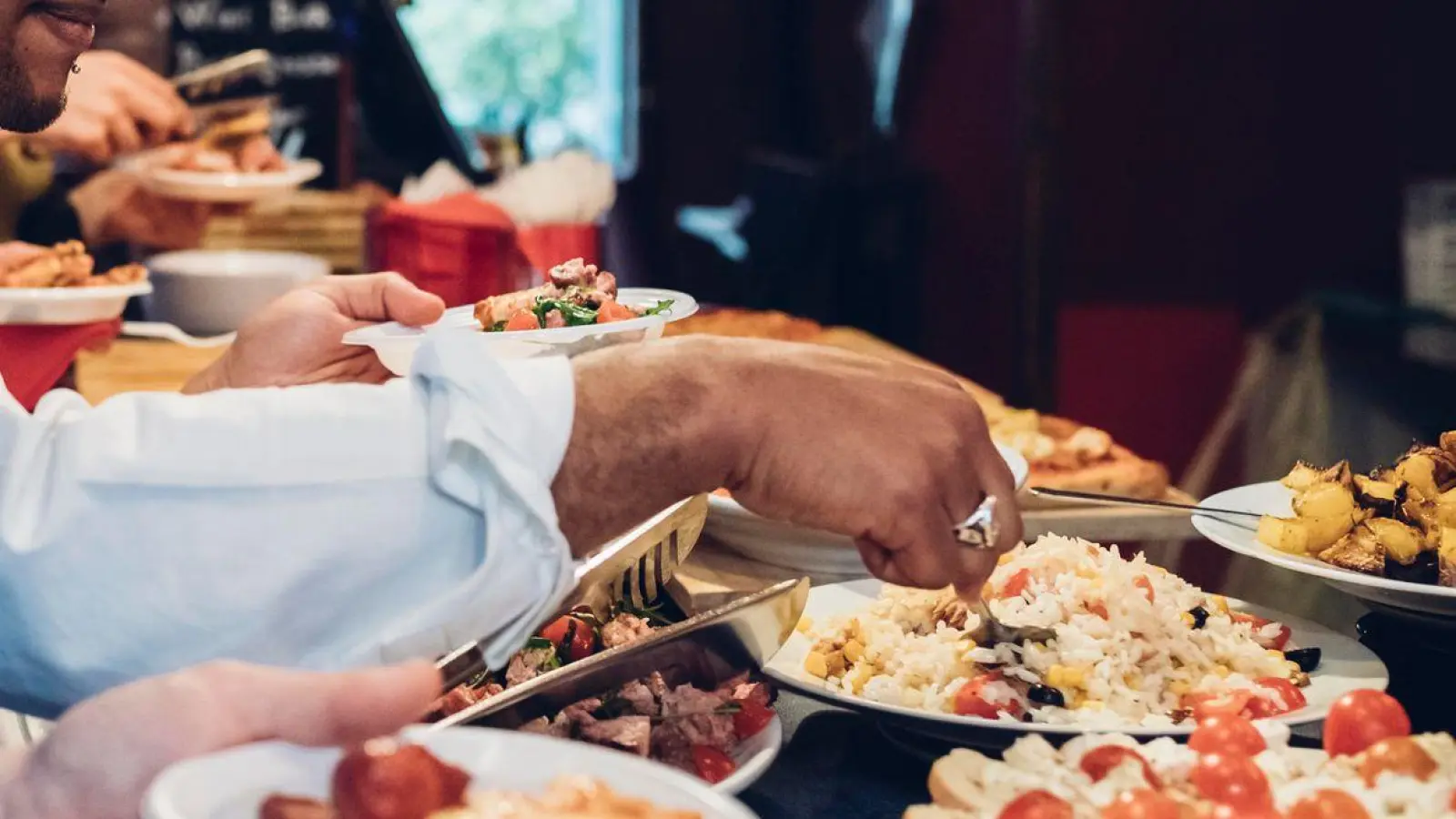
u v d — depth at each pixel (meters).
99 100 2.43
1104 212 4.29
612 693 0.75
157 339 2.19
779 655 0.91
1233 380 4.12
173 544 0.69
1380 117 4.04
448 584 0.71
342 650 0.71
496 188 2.42
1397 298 3.84
